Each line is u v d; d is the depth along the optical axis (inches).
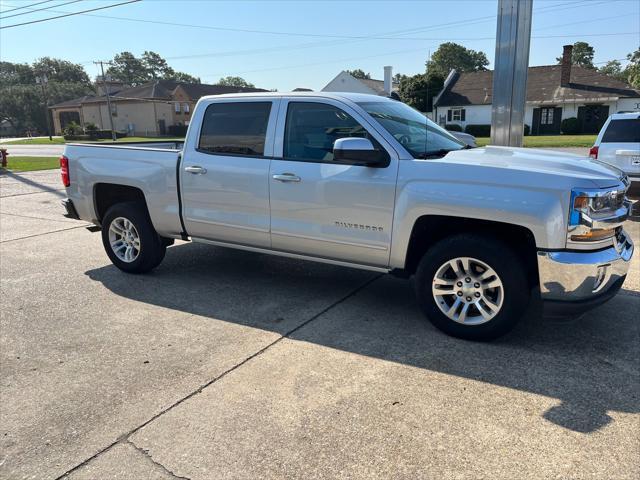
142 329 169.9
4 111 3661.4
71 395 130.1
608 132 351.9
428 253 157.0
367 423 115.4
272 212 183.3
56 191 513.3
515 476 98.0
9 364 147.3
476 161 151.6
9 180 601.6
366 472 100.1
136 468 103.0
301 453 106.1
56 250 277.1
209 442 110.4
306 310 183.8
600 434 109.9
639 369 137.4
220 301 194.4
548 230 136.9
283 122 180.9
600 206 137.6
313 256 182.5
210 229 201.0
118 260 229.8
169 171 205.0
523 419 115.7
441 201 149.5
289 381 134.3
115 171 218.7
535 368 138.5
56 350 155.6
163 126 2444.6
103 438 112.7
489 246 145.9
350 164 165.9
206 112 198.4
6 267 244.4
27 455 107.7
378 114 171.6
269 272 229.9
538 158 156.6
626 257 148.3
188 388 132.0
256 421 117.2
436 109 1866.4
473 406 121.0
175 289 209.0
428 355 147.2
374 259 168.4
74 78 5078.7
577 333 160.4
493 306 149.6
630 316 172.9
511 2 290.0
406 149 161.0
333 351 151.0
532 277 150.5
